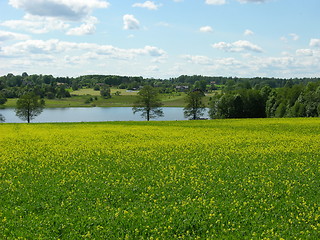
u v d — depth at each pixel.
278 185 18.59
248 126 48.34
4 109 151.12
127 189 18.20
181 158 26.25
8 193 17.45
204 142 33.59
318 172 21.22
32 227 13.19
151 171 22.23
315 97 85.56
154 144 32.66
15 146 31.88
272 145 31.50
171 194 17.27
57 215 14.29
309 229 12.88
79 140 35.69
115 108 166.50
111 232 12.70
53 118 120.06
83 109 159.75
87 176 21.06
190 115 109.31
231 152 28.36
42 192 17.72
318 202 15.73
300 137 36.38
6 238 12.26
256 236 12.32
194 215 14.26
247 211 14.75
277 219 13.96
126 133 41.31
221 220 13.80
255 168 22.59
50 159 26.19
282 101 101.81
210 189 18.08
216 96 113.00
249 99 109.44
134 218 13.98
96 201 16.28
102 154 28.06
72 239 12.28
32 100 103.88
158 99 98.94
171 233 12.70
